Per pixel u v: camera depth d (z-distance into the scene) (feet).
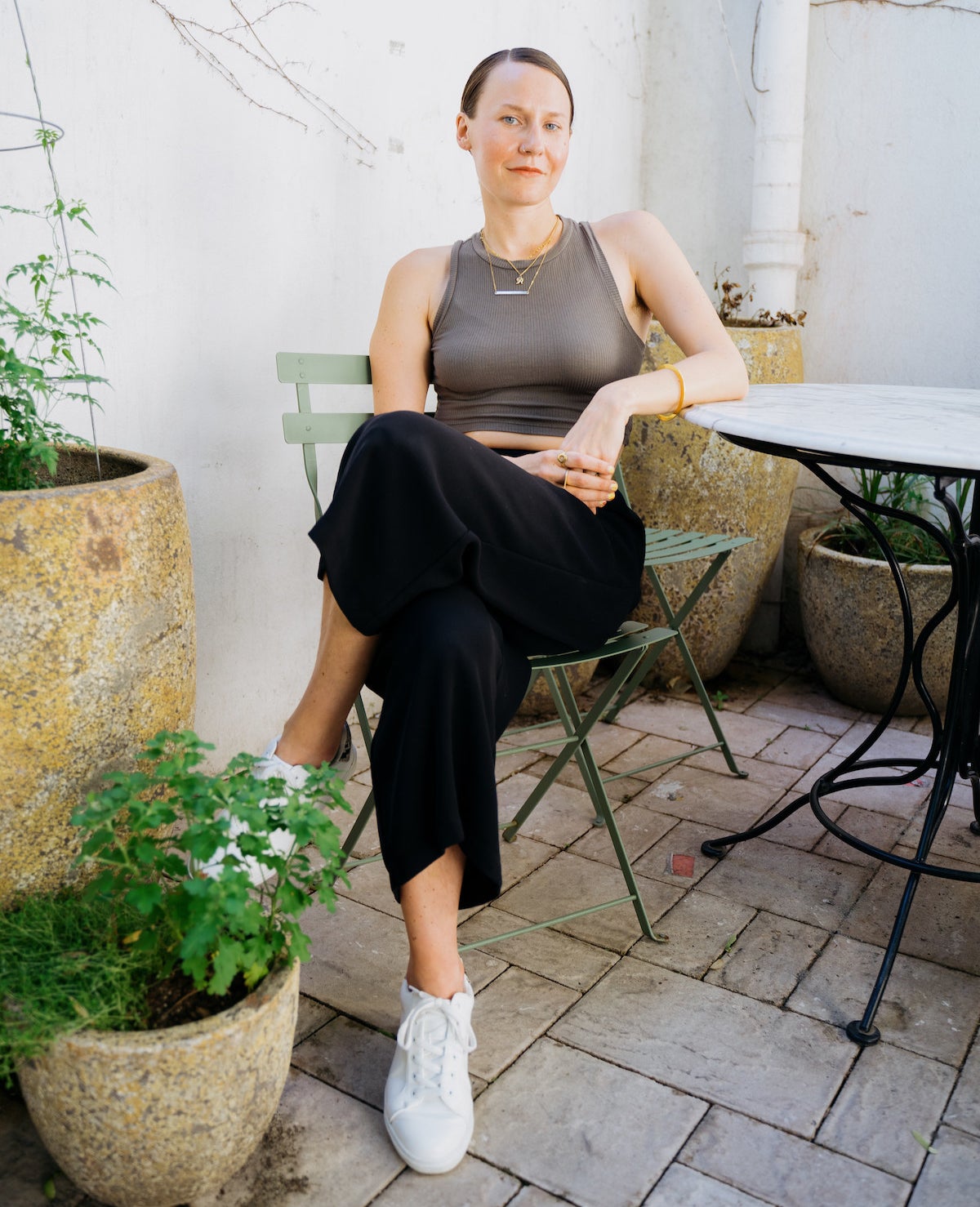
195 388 7.91
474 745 4.97
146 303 7.44
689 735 10.27
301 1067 5.59
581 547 5.86
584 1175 4.93
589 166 11.73
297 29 8.18
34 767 5.00
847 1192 4.86
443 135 9.85
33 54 6.47
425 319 7.23
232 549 8.48
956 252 11.26
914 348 11.71
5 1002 4.32
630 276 7.11
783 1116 5.32
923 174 11.28
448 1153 4.88
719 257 12.58
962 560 6.44
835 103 11.57
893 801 8.89
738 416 6.08
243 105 7.87
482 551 5.32
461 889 5.30
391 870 5.10
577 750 7.28
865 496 11.02
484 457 5.34
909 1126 5.27
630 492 10.71
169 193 7.46
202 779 4.48
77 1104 4.26
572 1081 5.53
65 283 6.87
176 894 4.49
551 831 8.27
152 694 5.49
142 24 7.06
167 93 7.31
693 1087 5.51
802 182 11.94
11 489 5.48
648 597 10.98
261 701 9.05
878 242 11.67
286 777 5.86
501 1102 5.38
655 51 12.47
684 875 7.64
